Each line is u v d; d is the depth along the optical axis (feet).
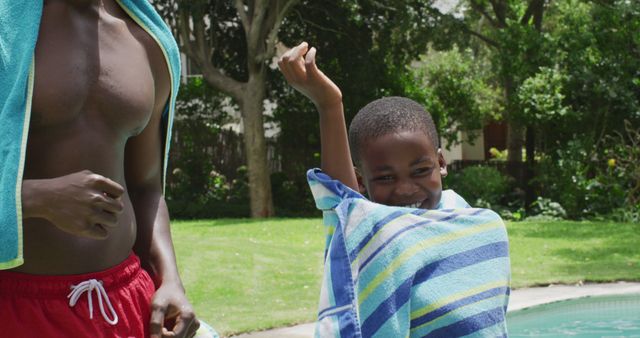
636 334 20.99
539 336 20.97
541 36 60.95
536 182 62.95
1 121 6.57
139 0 7.95
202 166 68.44
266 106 79.00
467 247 7.50
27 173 6.93
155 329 7.45
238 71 70.23
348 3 63.05
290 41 69.00
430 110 73.56
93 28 7.32
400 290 7.23
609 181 56.54
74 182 6.40
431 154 7.82
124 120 7.31
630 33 58.13
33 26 6.89
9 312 6.80
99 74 7.18
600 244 38.42
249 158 61.21
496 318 7.36
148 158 8.32
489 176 63.67
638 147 56.44
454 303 7.27
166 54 7.93
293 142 71.10
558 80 59.67
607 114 58.44
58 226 6.45
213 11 65.10
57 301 6.91
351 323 7.11
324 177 7.79
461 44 66.49
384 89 70.13
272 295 25.89
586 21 60.44
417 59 68.80
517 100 60.70
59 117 6.93
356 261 7.38
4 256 6.34
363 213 7.50
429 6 66.33
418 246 7.37
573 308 24.45
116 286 7.29
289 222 49.90
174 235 39.45
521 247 37.50
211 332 8.20
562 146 60.85
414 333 7.34
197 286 26.86
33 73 6.79
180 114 69.87
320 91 7.83
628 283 28.30
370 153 7.82
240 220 53.26
